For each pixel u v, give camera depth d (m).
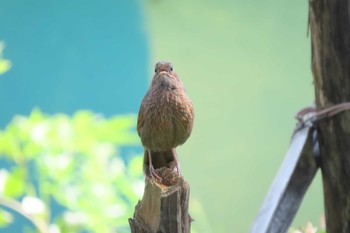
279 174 7.39
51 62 13.48
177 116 6.89
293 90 13.82
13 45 13.38
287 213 7.21
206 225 13.70
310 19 7.18
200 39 13.74
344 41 6.99
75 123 10.24
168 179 5.98
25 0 13.39
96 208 10.11
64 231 9.99
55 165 10.06
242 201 13.98
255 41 13.79
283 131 13.88
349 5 6.94
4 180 9.85
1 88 13.38
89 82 13.57
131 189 10.29
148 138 6.99
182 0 13.65
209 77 13.79
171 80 6.93
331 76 7.10
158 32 13.68
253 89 13.86
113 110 13.59
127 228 11.31
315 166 7.34
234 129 13.91
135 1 13.62
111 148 10.45
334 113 7.09
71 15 13.50
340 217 7.24
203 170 13.94
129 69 13.65
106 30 13.60
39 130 10.01
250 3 13.72
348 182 7.14
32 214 9.89
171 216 5.64
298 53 13.77
